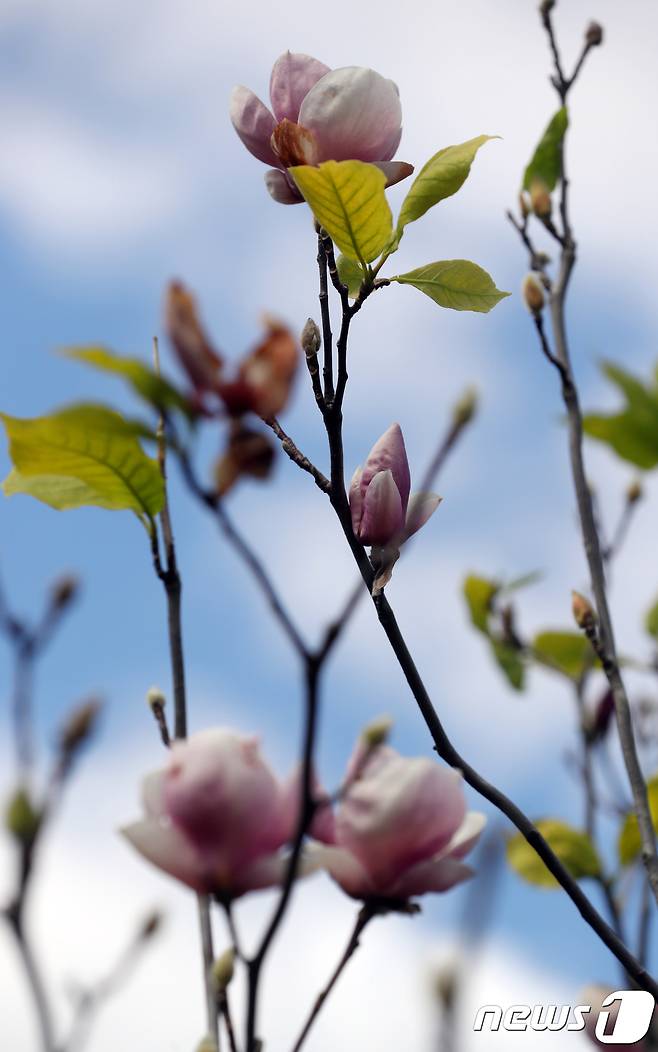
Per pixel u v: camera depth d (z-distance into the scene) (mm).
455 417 1710
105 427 1689
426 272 1820
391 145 1809
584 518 2057
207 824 1560
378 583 1709
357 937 1593
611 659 1988
